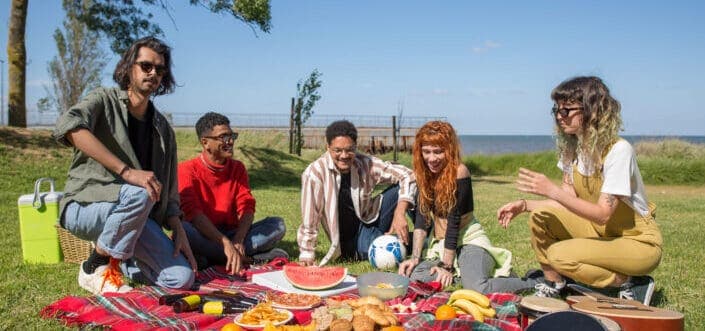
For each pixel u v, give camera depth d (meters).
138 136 4.28
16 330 3.24
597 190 3.78
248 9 15.48
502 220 4.04
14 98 16.03
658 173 19.30
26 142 14.38
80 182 4.04
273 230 5.20
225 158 5.07
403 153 27.50
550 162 22.61
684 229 8.04
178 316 3.38
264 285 4.19
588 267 3.65
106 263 4.13
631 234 3.74
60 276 4.59
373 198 5.43
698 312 3.87
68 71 35.06
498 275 4.36
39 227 5.11
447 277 4.25
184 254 4.54
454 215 4.32
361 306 3.18
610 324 2.72
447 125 4.32
